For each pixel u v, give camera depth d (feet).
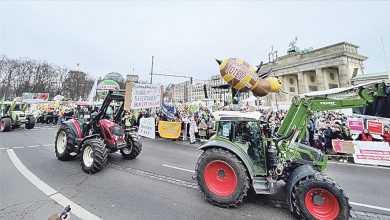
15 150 29.37
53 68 176.14
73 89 175.11
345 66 117.08
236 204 13.43
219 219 12.13
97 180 18.15
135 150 24.99
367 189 17.83
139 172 20.58
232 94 17.85
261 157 14.76
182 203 14.15
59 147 24.47
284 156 13.69
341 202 11.25
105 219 11.96
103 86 42.24
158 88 42.86
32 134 45.14
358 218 12.80
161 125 44.93
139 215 12.46
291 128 13.99
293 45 164.76
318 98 13.84
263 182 14.14
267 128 16.39
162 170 21.40
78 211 12.80
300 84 139.64
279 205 14.02
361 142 28.17
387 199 15.67
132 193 15.62
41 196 14.73
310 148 15.53
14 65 157.58
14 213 12.34
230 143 14.82
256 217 12.42
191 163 24.50
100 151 19.71
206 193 14.16
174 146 36.22
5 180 17.61
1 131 48.19
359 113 32.94
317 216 11.57
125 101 23.93
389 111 28.60
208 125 41.39
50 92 171.42
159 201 14.38
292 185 12.39
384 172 23.21
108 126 22.54
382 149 26.91
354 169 24.62
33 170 20.40
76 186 16.71
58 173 19.72
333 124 34.32
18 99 57.57
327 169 24.62
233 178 13.70
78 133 23.89
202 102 70.08
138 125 53.36
